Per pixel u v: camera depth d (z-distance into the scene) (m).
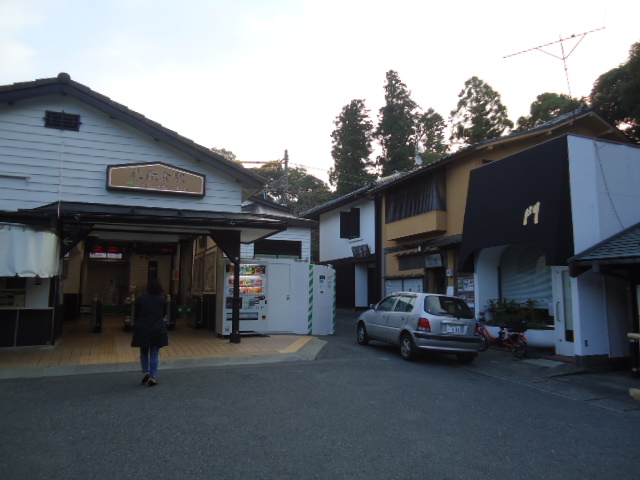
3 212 8.63
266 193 35.00
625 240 9.66
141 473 4.01
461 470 4.30
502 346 12.01
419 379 8.41
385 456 4.58
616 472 4.39
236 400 6.47
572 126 14.88
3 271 8.15
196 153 12.02
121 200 11.25
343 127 35.06
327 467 4.27
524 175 11.14
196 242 15.76
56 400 6.27
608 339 10.05
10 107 10.48
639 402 7.38
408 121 34.34
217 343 11.30
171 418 5.57
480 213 12.59
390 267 20.19
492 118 29.88
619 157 10.80
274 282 13.83
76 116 11.04
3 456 4.31
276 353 10.20
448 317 10.12
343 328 16.83
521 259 12.61
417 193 17.64
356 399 6.75
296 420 5.64
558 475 4.27
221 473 4.06
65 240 10.07
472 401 6.96
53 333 9.95
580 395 7.78
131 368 8.45
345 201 23.31
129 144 11.55
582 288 9.90
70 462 4.21
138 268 18.66
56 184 10.70
